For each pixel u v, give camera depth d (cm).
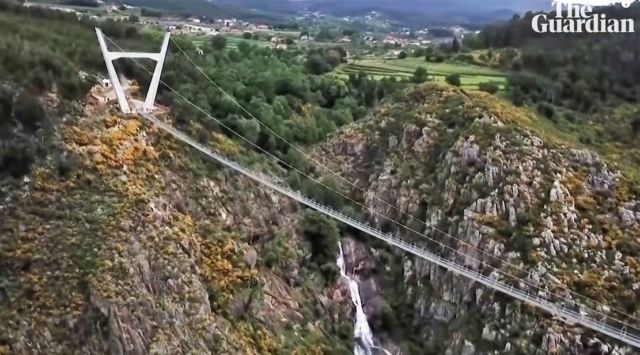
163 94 9206
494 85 11844
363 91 13450
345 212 10200
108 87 8712
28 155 7131
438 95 11469
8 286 6300
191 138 8825
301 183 10125
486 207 9394
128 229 7000
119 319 6294
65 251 6644
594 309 8200
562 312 7938
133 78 9275
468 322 8888
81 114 7912
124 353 6191
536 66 12812
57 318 6194
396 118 11550
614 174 9712
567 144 10081
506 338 8412
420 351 9200
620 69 12344
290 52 16838
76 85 8125
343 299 9175
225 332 7081
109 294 6378
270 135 10544
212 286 7369
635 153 10481
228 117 9988
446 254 9500
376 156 11356
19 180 7006
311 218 9506
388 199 10638
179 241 7338
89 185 7294
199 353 6625
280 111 11762
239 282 7669
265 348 7362
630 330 7962
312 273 9069
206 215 8038
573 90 11756
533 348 8162
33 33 9081
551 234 8894
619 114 11225
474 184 9712
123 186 7419
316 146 11856
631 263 8638
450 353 8850
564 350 8019
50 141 7394
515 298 8606
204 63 11838
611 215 9219
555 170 9625
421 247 9844
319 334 8206
